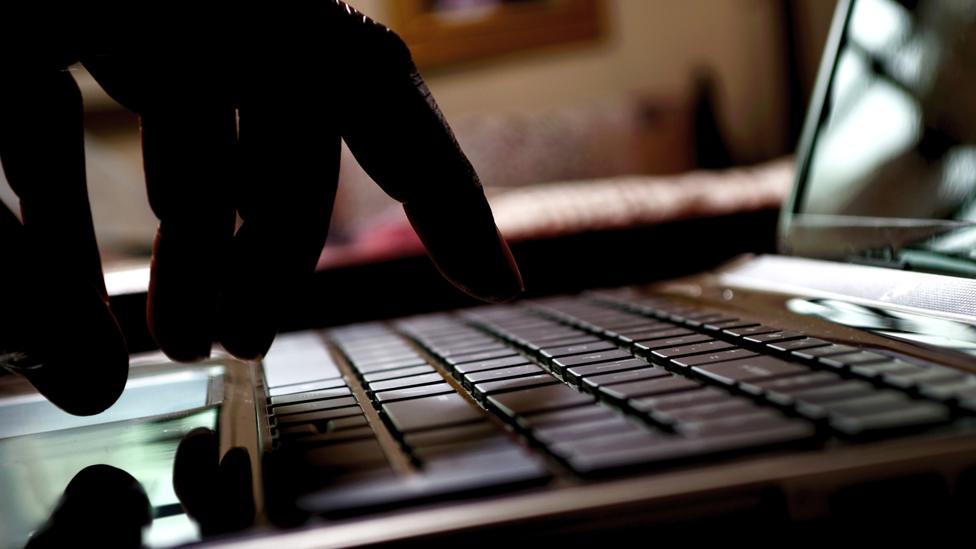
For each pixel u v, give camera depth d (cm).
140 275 58
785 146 253
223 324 38
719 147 227
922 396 22
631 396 26
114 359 33
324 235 39
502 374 33
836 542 19
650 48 254
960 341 28
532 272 63
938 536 19
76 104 39
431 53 246
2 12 33
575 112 222
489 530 19
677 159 223
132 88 38
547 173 209
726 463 20
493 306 60
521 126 214
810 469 19
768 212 64
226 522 20
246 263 38
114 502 22
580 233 63
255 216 38
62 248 36
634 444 21
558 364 33
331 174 38
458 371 35
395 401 30
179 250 40
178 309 41
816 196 52
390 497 19
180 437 30
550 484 20
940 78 40
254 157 38
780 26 248
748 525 19
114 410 37
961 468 19
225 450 27
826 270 46
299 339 56
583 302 55
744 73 258
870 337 31
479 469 20
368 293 62
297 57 34
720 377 27
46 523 21
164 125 39
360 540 19
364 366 40
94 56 35
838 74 53
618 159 216
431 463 21
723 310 43
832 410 21
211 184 40
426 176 35
